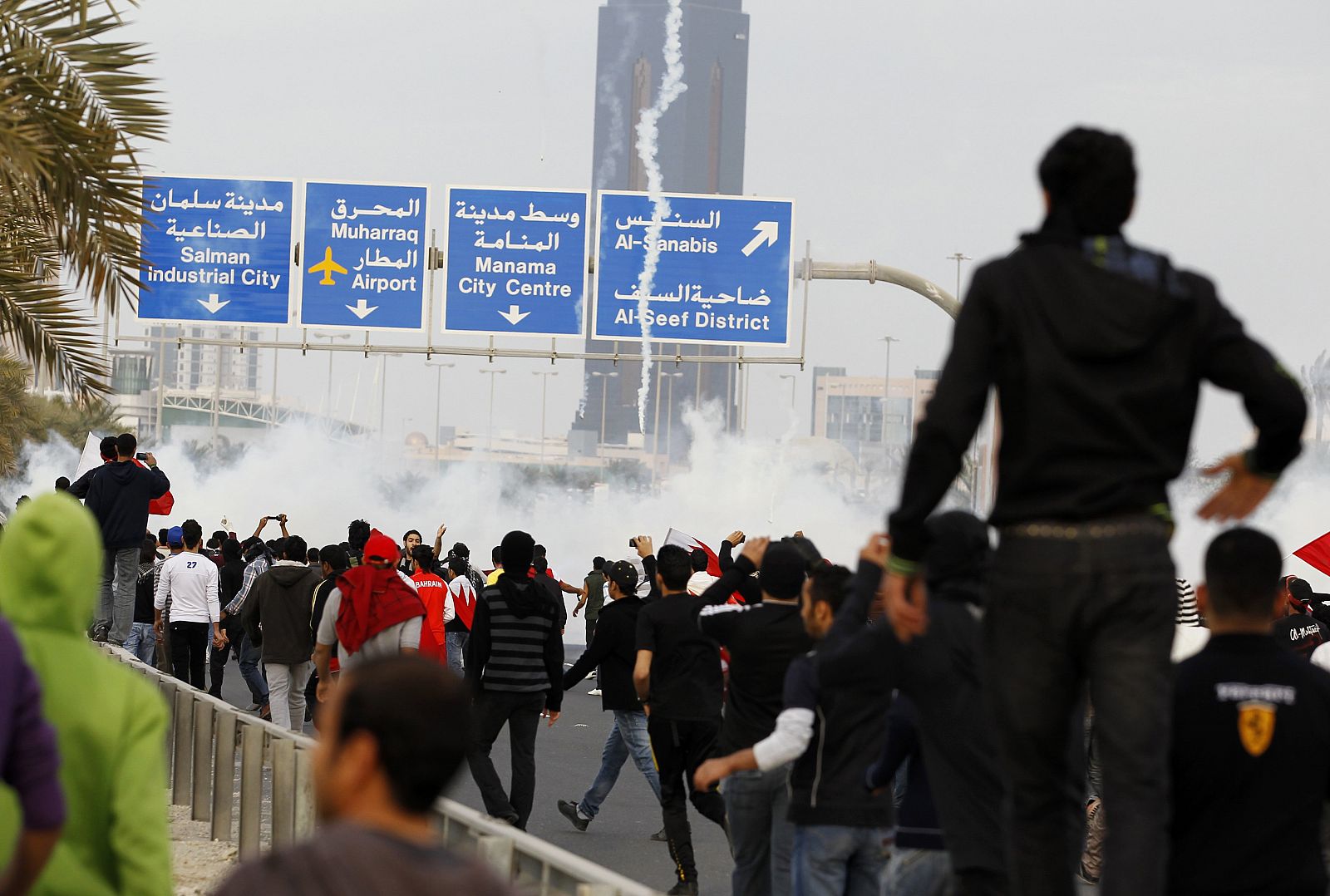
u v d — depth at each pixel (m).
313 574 28.94
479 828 9.91
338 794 4.53
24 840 6.65
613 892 7.94
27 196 20.02
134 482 29.94
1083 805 8.04
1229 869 7.45
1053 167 6.98
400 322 51.41
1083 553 6.59
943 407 6.73
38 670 7.32
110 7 18.17
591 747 32.62
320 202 51.34
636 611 21.81
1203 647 7.77
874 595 10.09
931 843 10.27
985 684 7.03
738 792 14.10
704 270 50.94
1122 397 6.60
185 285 50.94
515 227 51.28
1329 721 7.54
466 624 35.78
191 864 17.69
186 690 22.02
